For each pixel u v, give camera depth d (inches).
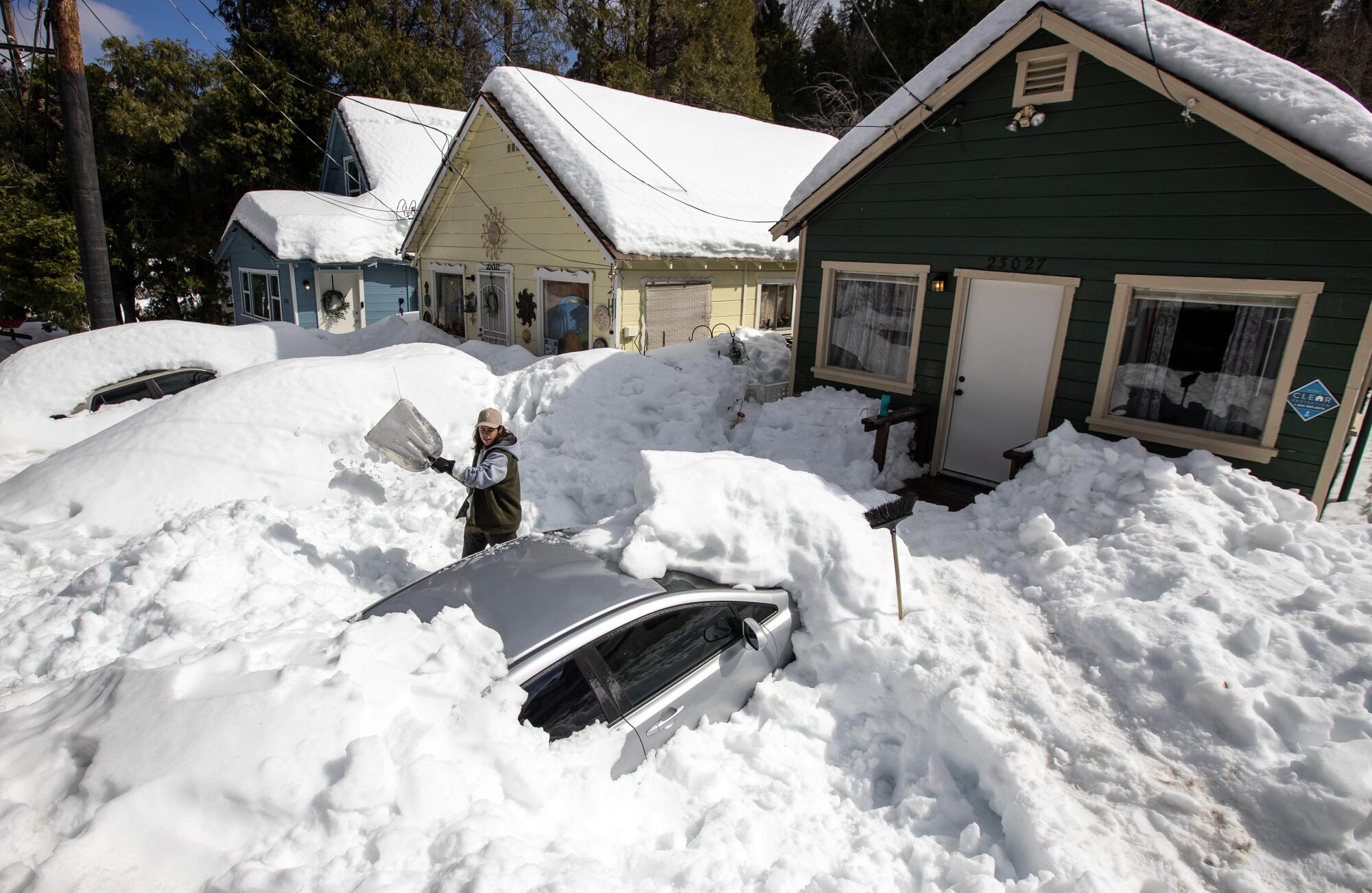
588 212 462.6
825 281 372.8
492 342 599.8
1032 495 249.8
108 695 117.3
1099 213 277.9
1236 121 236.4
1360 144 216.4
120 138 898.1
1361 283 227.8
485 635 135.2
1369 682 148.5
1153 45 255.3
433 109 935.7
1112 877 113.7
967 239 316.8
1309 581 186.7
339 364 317.4
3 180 797.2
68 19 456.4
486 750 115.7
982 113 304.2
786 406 364.8
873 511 168.9
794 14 1413.6
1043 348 302.0
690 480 192.7
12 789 101.2
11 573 219.6
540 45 1170.6
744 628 154.9
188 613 171.0
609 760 129.8
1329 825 121.1
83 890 86.7
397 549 241.0
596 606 145.3
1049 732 144.6
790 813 130.8
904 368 352.8
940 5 982.4
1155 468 233.9
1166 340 273.4
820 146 727.1
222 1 1039.6
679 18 1152.8
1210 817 125.6
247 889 88.6
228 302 1057.5
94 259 493.0
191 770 100.2
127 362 394.9
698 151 581.3
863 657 164.6
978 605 189.8
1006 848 127.0
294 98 983.0
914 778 143.9
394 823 100.0
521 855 97.3
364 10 1032.2
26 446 349.1
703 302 532.7
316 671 118.4
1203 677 149.2
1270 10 805.9
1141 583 194.2
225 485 268.4
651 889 105.7
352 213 757.9
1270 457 249.6
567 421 329.1
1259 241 244.4
